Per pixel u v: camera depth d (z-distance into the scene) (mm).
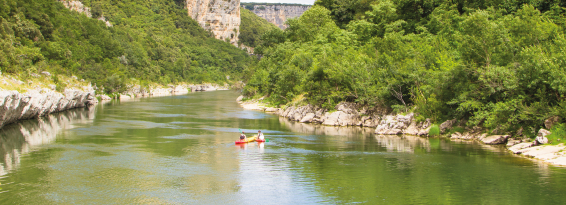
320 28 112375
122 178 28953
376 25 91625
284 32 131125
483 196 24609
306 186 27266
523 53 41125
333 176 29781
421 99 52188
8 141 43344
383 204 23562
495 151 38812
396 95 56125
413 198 24469
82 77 110938
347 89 64562
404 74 54438
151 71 189500
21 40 90375
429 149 40469
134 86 153875
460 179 28594
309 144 43969
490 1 75375
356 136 50500
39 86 64000
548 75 38562
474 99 45062
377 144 43969
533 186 26469
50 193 25281
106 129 54281
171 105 104250
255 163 34062
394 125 52531
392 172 30875
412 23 87062
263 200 24438
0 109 46812
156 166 32625
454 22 72125
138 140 45219
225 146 42250
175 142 44281
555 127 36625
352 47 82188
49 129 53188
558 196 24328
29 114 60125
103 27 180000
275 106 89500
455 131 48062
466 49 46281
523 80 40375
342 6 121250
